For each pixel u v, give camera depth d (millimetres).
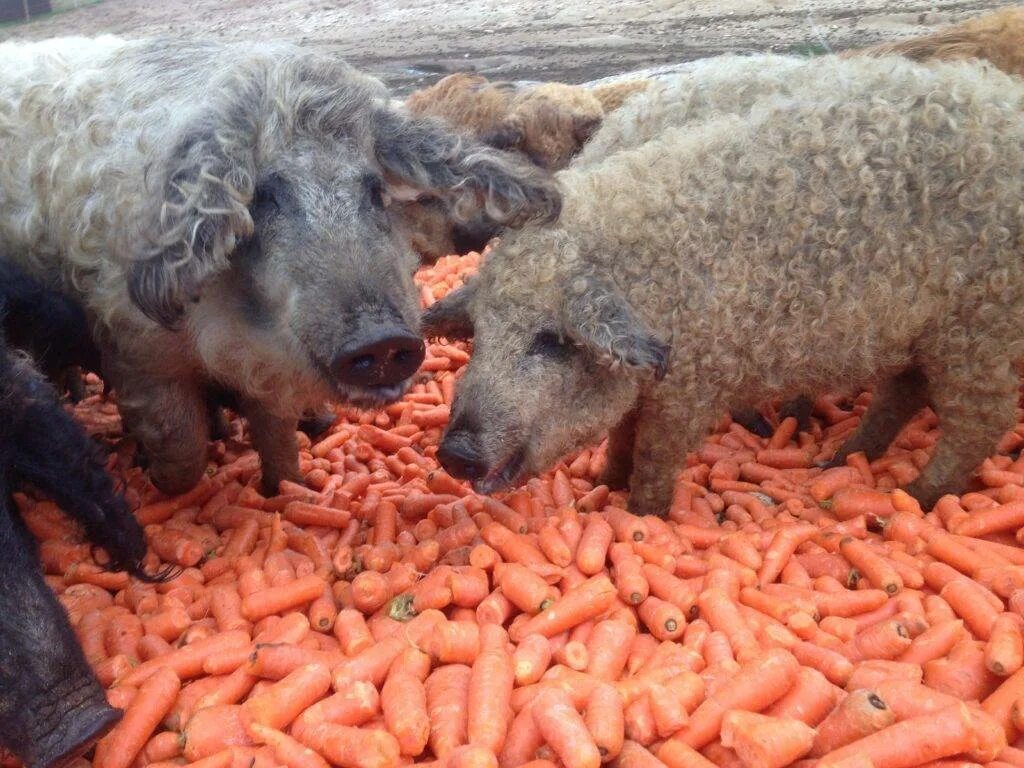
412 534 1345
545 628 1032
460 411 1175
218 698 970
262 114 1059
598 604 1048
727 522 1352
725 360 1224
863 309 1207
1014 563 1152
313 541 1288
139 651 1074
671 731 867
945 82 1239
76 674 855
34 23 5676
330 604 1125
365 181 1104
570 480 1502
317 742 885
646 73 2990
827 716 893
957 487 1338
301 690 929
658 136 1368
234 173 1013
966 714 805
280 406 1229
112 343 1249
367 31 5094
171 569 1205
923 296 1213
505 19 4938
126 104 1164
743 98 1414
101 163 1148
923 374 1354
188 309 1140
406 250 1223
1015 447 1489
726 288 1188
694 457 1552
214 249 1002
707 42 3904
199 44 1220
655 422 1271
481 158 1163
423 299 2193
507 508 1282
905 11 3832
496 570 1131
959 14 3686
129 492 1419
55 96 1229
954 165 1182
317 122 1085
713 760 875
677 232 1180
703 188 1198
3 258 1220
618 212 1190
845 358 1245
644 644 1048
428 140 1171
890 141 1188
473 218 1317
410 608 1102
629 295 1182
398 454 1679
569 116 2141
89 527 1021
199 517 1411
